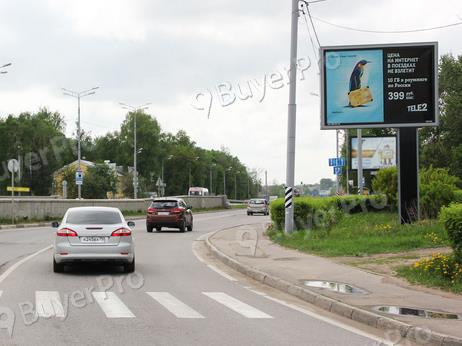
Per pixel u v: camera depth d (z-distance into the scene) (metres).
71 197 69.44
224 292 12.80
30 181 81.56
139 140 103.44
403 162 24.22
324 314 10.51
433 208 25.55
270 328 9.17
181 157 122.69
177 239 28.20
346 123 24.70
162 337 8.37
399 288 12.43
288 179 24.36
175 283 13.95
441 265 13.21
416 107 24.39
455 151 56.12
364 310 10.03
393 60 24.53
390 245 19.45
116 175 77.25
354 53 24.73
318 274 14.62
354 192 64.12
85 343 7.93
